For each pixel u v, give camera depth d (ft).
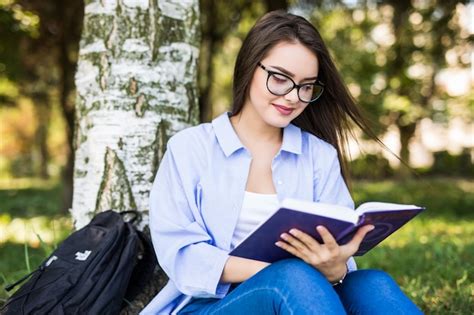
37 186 63.67
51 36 30.48
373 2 35.94
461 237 24.43
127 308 9.61
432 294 13.65
